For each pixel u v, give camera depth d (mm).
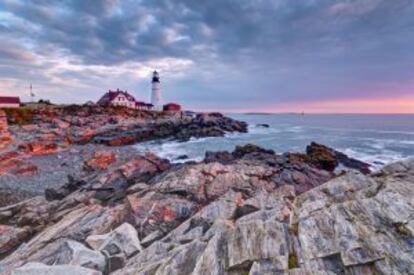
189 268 8711
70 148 44156
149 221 15500
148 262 10047
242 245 8852
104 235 13188
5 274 11055
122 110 93250
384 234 8180
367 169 32094
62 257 11070
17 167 30391
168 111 118188
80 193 21594
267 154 33156
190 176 21625
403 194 9695
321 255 8039
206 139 60719
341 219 9266
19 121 63344
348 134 66875
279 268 7766
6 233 15492
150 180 24016
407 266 7098
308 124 111250
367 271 7297
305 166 27344
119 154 41906
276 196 17422
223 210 15141
